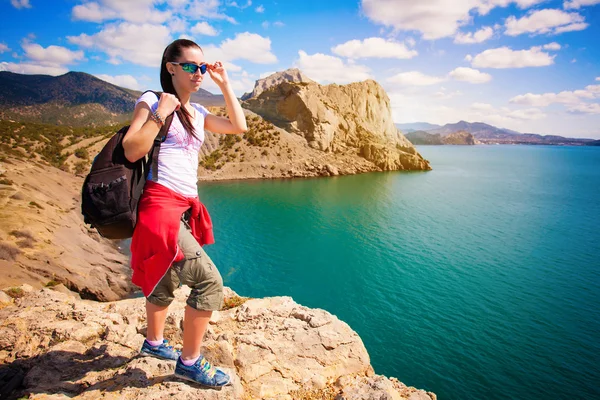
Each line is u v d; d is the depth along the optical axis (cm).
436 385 2700
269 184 10925
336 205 8769
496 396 2609
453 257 5619
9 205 4109
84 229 4884
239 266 5094
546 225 7750
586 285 4694
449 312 3856
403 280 4700
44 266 3116
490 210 8975
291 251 5719
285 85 15362
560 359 3078
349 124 16000
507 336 3419
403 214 8206
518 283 4703
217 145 12938
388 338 3325
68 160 10062
